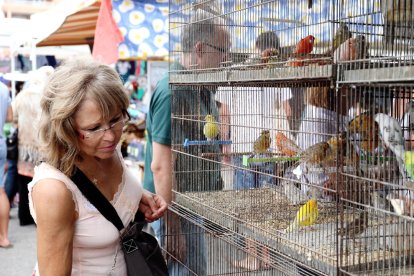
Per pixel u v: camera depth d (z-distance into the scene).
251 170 1.81
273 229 1.58
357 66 1.21
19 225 5.10
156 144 2.39
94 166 1.55
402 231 1.22
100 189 1.56
